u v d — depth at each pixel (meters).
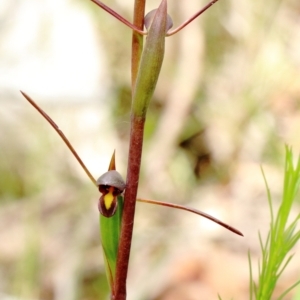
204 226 0.62
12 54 0.78
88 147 0.73
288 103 0.76
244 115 0.73
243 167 0.71
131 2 0.84
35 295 0.52
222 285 0.53
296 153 0.70
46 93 0.76
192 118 0.74
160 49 0.26
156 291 0.53
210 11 0.81
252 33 0.79
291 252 0.54
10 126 0.71
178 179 0.69
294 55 0.79
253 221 0.63
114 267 0.28
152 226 0.62
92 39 0.82
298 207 0.58
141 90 0.26
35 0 0.84
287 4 0.85
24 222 0.61
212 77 0.77
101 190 0.27
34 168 0.69
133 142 0.27
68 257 0.56
